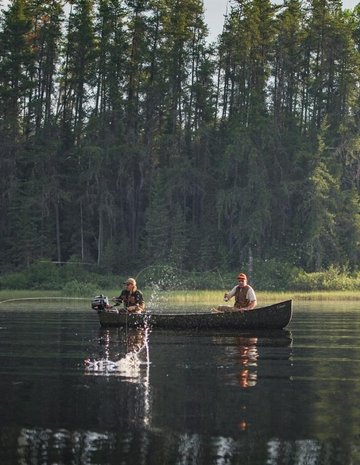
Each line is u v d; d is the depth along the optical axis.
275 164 100.12
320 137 97.19
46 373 17.72
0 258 99.06
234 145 97.31
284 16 106.50
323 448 11.27
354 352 22.03
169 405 13.98
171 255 94.00
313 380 16.75
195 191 103.38
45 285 86.88
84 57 104.31
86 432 12.10
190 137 105.56
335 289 85.19
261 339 25.98
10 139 100.75
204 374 17.50
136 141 102.00
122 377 17.11
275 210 99.38
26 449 11.23
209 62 103.50
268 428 12.35
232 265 97.69
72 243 100.69
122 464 10.54
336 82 104.06
